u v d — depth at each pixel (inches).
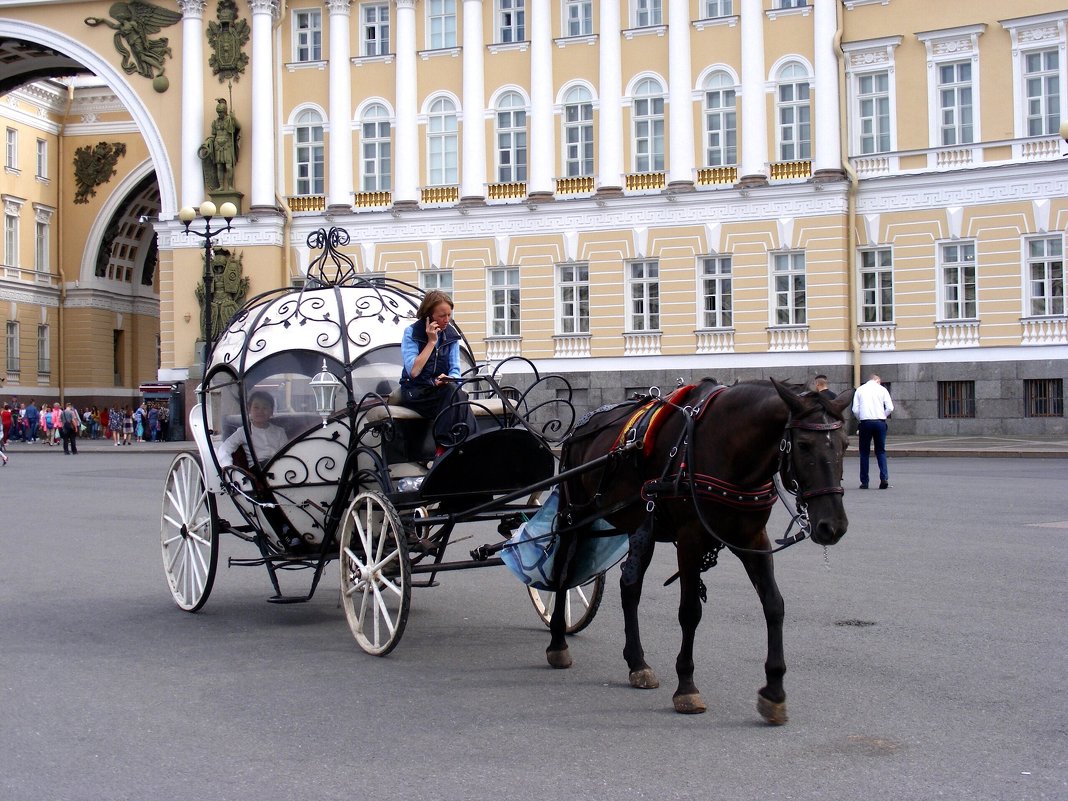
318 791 249.9
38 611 465.7
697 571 307.0
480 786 251.1
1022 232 1448.1
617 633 411.5
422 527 424.2
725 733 286.8
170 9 1819.6
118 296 2751.0
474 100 1691.7
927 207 1498.5
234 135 1777.8
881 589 482.3
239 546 661.3
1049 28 1440.7
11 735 294.2
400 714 309.4
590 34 1651.1
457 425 392.5
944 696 316.8
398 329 452.8
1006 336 1459.2
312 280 483.8
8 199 2507.4
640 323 1635.1
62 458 1702.8
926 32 1498.5
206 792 250.5
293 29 1782.7
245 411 435.5
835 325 1534.2
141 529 737.0
